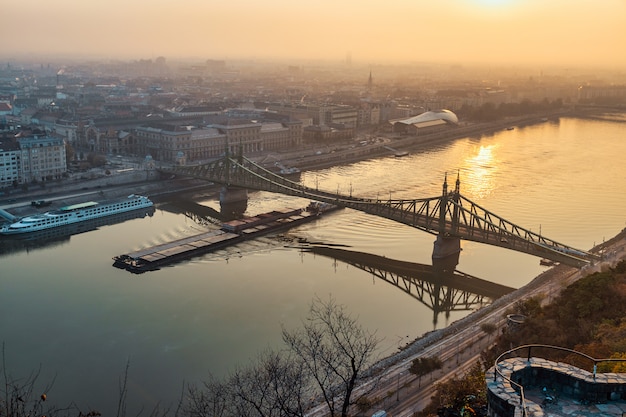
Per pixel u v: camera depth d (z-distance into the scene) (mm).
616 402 74438
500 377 75438
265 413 151375
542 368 77938
